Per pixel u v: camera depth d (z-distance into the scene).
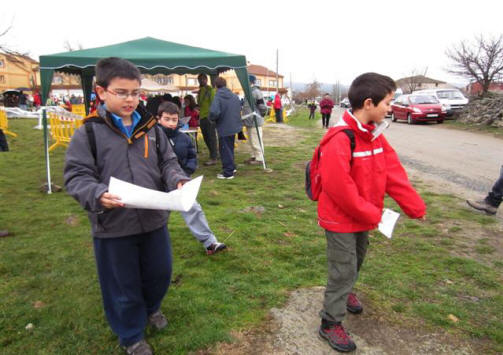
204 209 4.86
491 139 12.13
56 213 4.65
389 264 3.36
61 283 3.00
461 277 3.15
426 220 4.53
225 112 6.38
